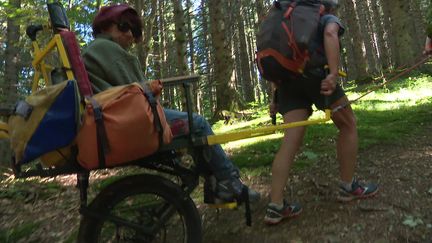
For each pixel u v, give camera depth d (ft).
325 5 10.96
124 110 8.17
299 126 10.83
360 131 19.75
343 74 11.27
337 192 12.71
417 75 42.24
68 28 9.16
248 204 10.16
